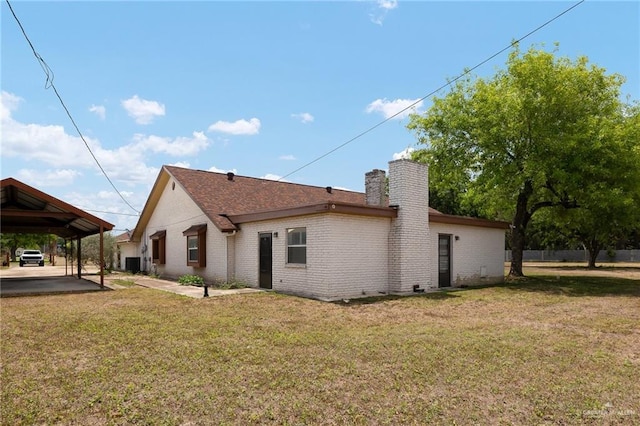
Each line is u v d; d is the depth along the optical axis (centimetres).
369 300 1260
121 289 1627
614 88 1820
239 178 2270
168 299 1301
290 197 2188
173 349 674
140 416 421
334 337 758
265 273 1574
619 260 4884
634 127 1700
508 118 1767
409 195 1474
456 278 1727
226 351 661
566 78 1725
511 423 410
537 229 4456
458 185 2364
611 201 1683
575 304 1220
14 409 437
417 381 523
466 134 2073
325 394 479
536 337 766
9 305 1188
